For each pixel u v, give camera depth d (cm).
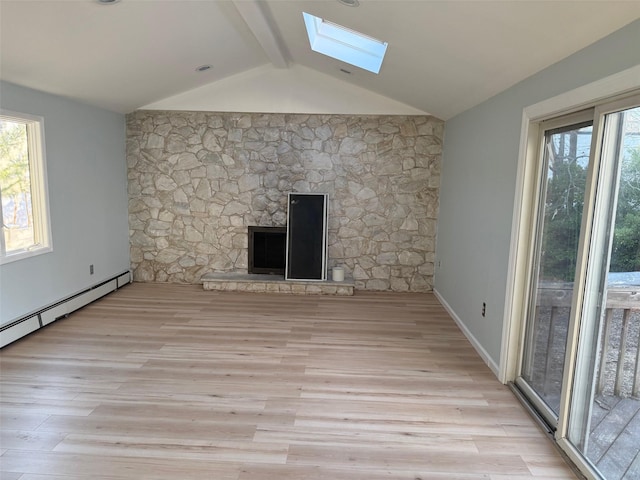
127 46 339
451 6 216
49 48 309
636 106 178
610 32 187
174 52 380
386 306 489
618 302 197
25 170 382
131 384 297
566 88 227
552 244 266
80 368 319
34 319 380
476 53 270
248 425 252
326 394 289
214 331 400
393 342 384
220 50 413
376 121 528
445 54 291
